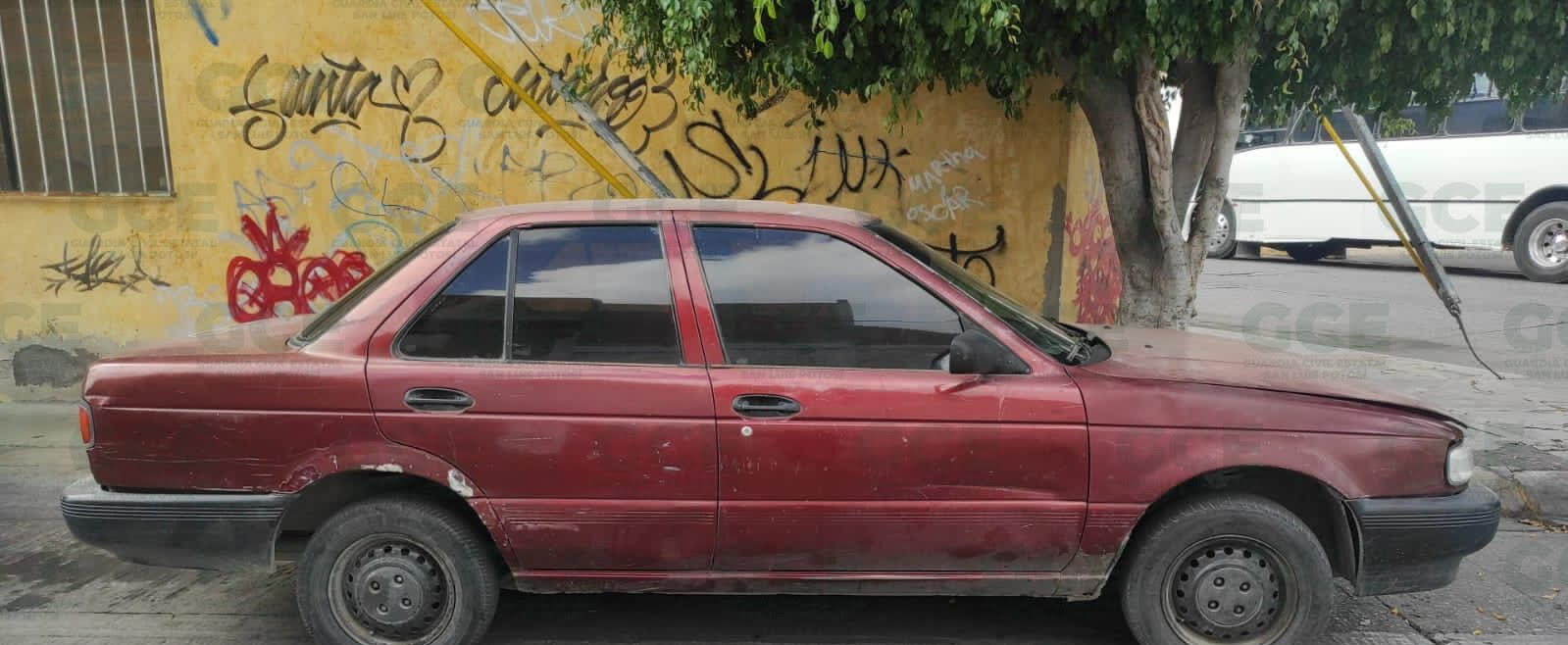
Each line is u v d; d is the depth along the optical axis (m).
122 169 6.54
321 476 2.94
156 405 2.95
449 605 3.08
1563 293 11.21
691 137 6.51
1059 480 2.96
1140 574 3.07
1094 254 7.56
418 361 2.97
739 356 3.00
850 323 3.03
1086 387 2.96
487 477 2.95
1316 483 3.04
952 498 2.97
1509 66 4.14
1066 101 5.88
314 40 6.39
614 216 3.12
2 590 3.85
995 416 2.93
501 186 6.55
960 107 6.51
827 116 6.49
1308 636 3.14
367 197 6.55
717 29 4.19
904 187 6.61
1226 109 4.61
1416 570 3.05
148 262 6.60
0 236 6.52
